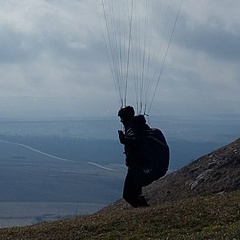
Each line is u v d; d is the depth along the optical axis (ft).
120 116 58.03
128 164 57.52
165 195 72.69
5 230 54.95
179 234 47.50
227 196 57.26
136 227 50.14
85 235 50.06
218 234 45.14
